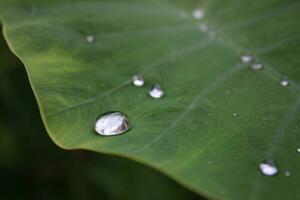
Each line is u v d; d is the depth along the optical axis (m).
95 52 0.26
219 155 0.22
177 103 0.24
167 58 0.27
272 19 0.29
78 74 0.25
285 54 0.27
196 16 0.30
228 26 0.29
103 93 0.24
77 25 0.28
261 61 0.27
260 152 0.22
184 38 0.28
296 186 0.21
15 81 0.33
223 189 0.20
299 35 0.28
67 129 0.22
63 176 0.35
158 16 0.29
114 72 0.25
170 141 0.22
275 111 0.24
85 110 0.23
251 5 0.30
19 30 0.27
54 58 0.25
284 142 0.23
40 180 0.35
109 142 0.22
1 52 0.32
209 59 0.27
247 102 0.24
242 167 0.21
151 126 0.23
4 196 0.34
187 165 0.21
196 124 0.23
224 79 0.26
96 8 0.29
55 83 0.24
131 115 0.23
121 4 0.30
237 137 0.23
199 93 0.25
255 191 0.21
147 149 0.22
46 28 0.27
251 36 0.28
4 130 0.34
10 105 0.33
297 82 0.26
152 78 0.26
